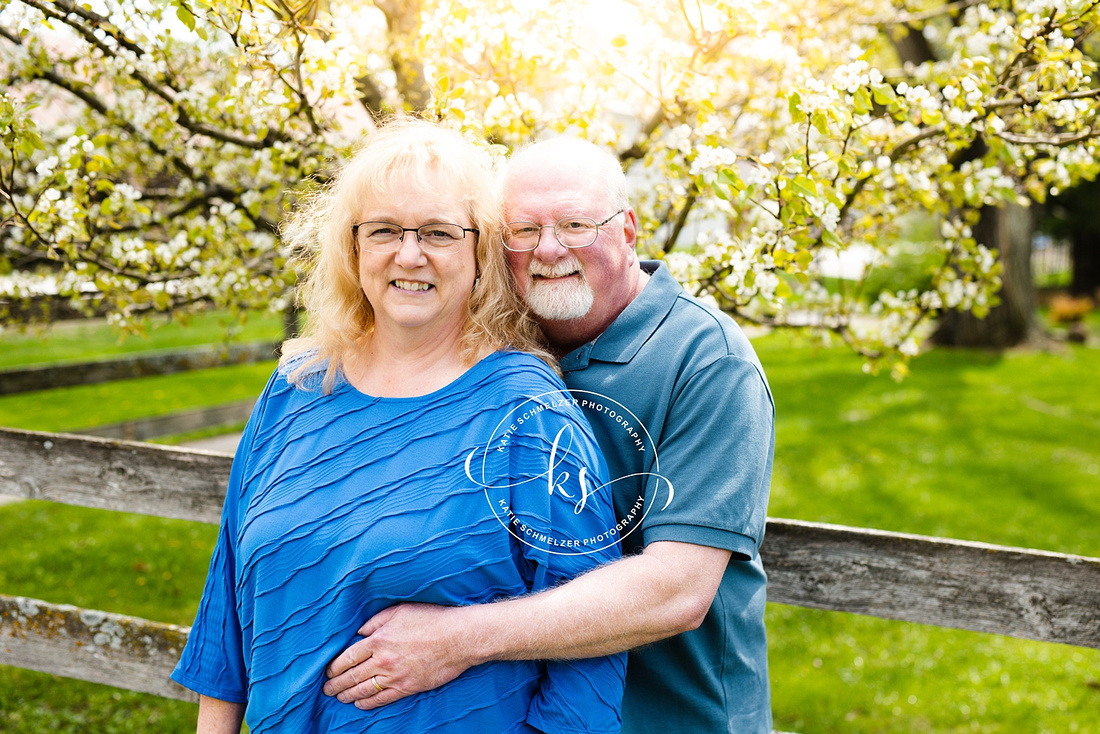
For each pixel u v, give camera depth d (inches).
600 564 54.9
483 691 53.5
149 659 90.8
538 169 61.9
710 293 98.3
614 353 61.8
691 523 54.9
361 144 91.0
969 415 335.9
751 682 63.6
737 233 103.2
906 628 162.1
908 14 142.2
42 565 174.6
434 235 56.3
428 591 53.2
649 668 60.9
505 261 61.9
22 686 132.8
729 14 80.1
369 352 61.3
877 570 77.5
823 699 136.6
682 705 60.7
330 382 59.8
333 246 60.0
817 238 94.7
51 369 185.9
